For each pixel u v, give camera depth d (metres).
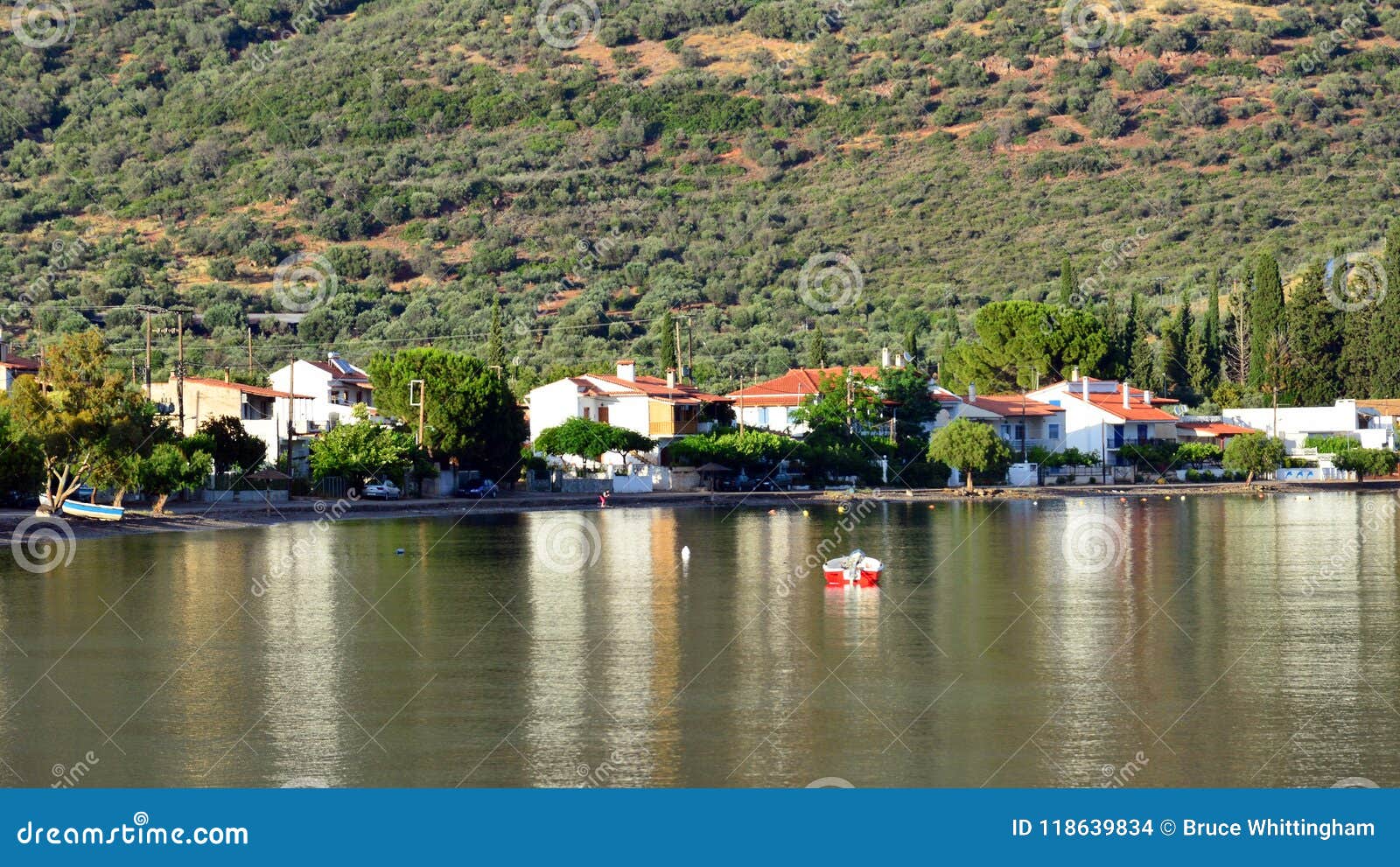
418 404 192.25
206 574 99.88
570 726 53.06
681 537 134.88
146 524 139.62
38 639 71.88
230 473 170.38
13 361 196.50
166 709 55.84
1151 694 58.47
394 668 63.91
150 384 196.25
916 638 72.12
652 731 52.44
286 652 68.00
